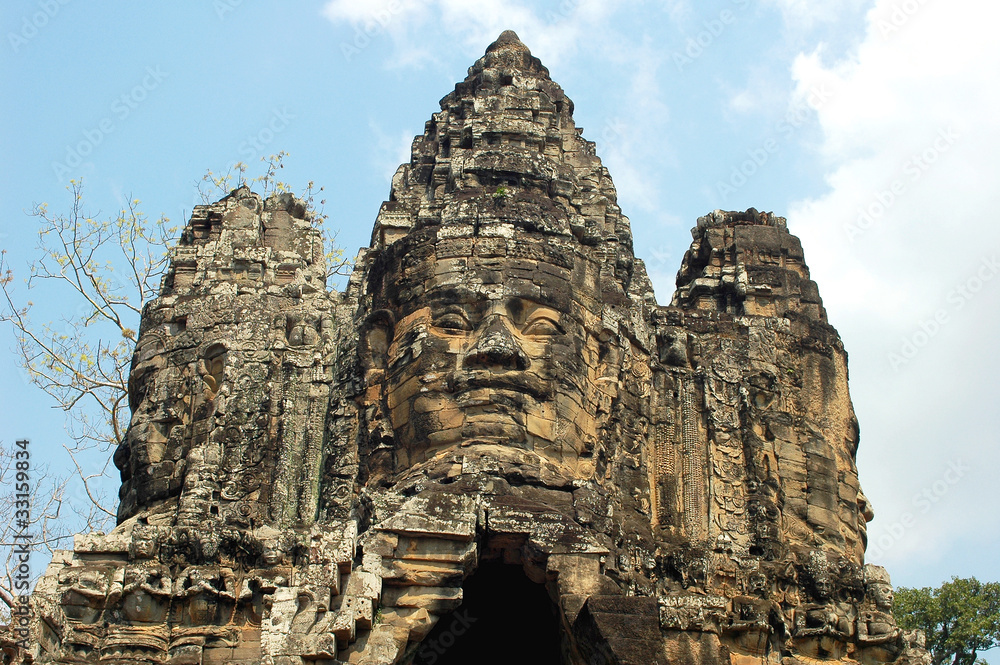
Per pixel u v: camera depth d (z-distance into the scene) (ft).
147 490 111.45
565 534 91.04
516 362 99.04
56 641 98.43
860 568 104.94
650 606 87.81
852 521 111.86
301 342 116.26
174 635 100.99
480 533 91.15
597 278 107.86
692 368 113.50
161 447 113.80
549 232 106.63
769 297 119.14
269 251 122.52
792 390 114.73
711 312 116.37
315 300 118.62
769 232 122.93
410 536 89.92
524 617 102.32
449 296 102.12
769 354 114.83
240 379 114.32
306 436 112.27
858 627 102.01
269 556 104.53
